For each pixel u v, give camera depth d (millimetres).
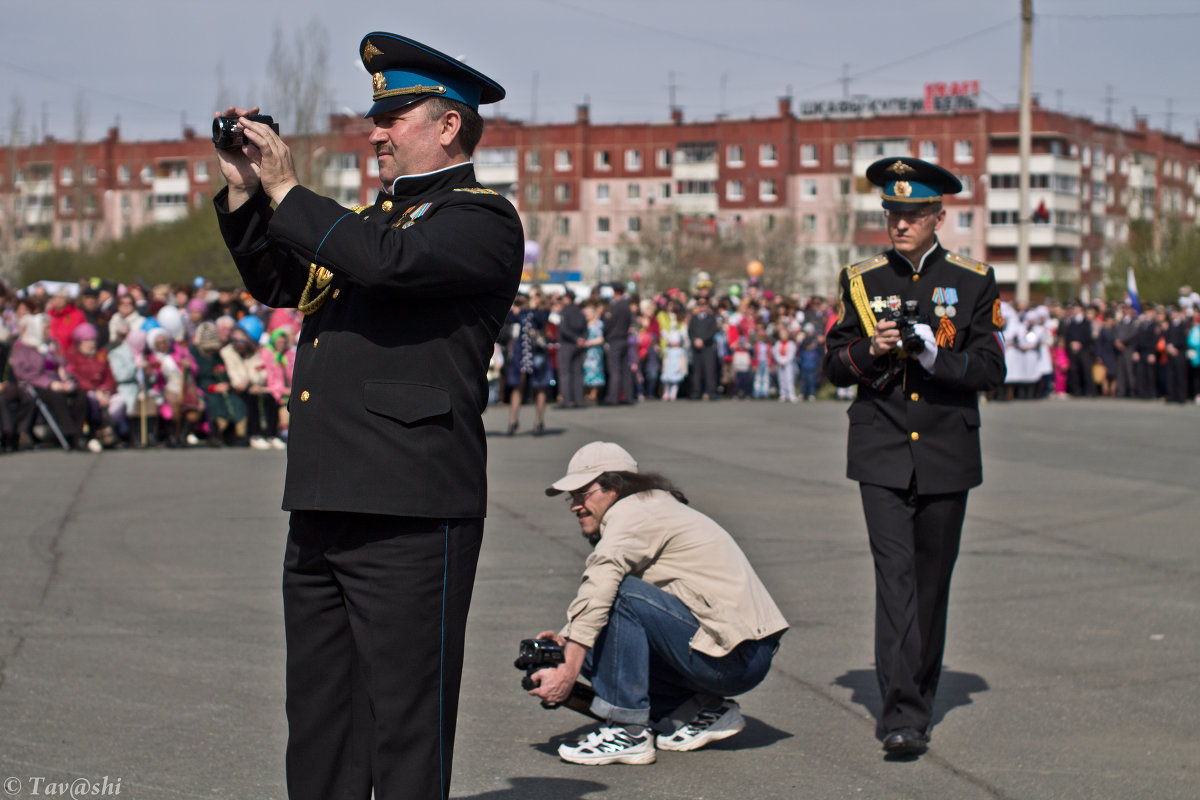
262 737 4883
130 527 9570
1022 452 15547
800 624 6891
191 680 5641
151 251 59031
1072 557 8906
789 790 4480
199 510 10398
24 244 67062
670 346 23734
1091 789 4500
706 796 4410
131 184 99312
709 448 15508
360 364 2982
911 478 4992
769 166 89500
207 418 15305
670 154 91562
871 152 88312
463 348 3041
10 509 10227
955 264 5148
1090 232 93000
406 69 3131
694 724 4996
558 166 92375
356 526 2979
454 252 2930
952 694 5699
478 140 3221
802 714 5387
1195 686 5820
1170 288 52844
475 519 3102
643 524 4848
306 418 3021
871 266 5211
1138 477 13234
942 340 5027
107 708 5211
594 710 4816
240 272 3156
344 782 3145
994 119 87062
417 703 3020
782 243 80750
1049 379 26344
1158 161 100625
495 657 6172
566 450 15125
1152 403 24109
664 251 77812
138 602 7168
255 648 6219
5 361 14305
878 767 4730
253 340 15484
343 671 3125
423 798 3029
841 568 8367
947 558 5090
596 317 21594
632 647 4785
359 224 2893
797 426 18359
